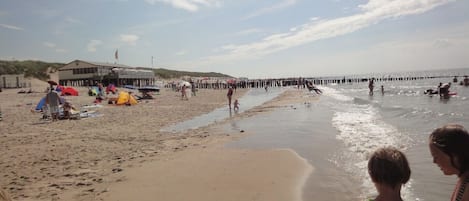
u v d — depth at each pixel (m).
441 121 14.81
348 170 7.65
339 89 60.00
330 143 10.89
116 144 12.02
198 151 10.54
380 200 2.36
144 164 8.95
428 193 5.87
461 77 96.88
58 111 19.81
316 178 7.21
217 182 7.19
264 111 23.33
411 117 16.72
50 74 91.31
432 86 54.31
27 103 31.17
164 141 12.63
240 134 13.73
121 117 21.17
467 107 20.25
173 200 6.17
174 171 8.16
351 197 5.98
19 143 12.18
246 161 9.00
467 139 2.21
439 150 2.30
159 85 86.81
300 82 86.06
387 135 11.77
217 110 26.11
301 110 22.56
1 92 46.50
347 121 16.06
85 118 20.58
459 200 2.18
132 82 77.75
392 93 39.66
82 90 50.56
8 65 83.75
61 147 11.43
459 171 2.26
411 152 8.96
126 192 6.66
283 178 7.34
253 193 6.45
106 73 70.38
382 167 2.31
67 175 7.98
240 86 93.38
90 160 9.51
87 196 6.47
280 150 10.20
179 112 24.39
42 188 7.00
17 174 8.10
